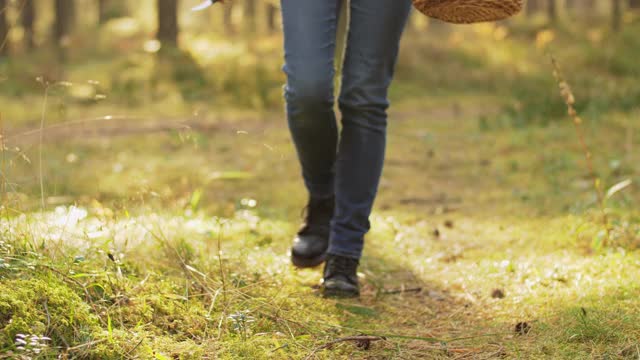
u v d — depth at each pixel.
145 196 4.48
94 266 2.95
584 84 15.43
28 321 2.36
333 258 3.48
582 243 4.37
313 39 3.25
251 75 18.34
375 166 3.47
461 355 2.72
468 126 10.95
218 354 2.52
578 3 43.81
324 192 3.70
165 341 2.57
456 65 21.36
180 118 12.62
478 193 6.28
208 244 4.02
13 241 2.83
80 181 6.41
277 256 4.03
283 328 2.84
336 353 2.67
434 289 3.70
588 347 2.70
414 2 3.09
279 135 10.45
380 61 3.37
